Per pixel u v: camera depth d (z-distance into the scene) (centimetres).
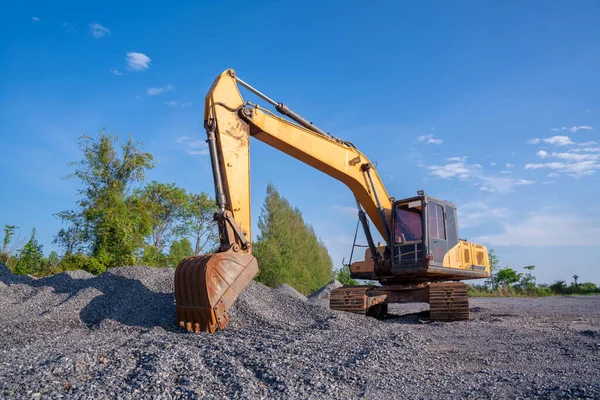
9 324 902
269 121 1109
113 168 2269
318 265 4147
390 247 1351
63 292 1181
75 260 1944
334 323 977
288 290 2011
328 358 618
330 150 1248
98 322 963
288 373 529
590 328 1050
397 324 1148
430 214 1282
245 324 975
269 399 452
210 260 894
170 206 2519
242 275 938
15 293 1191
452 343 809
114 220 2059
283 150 1181
